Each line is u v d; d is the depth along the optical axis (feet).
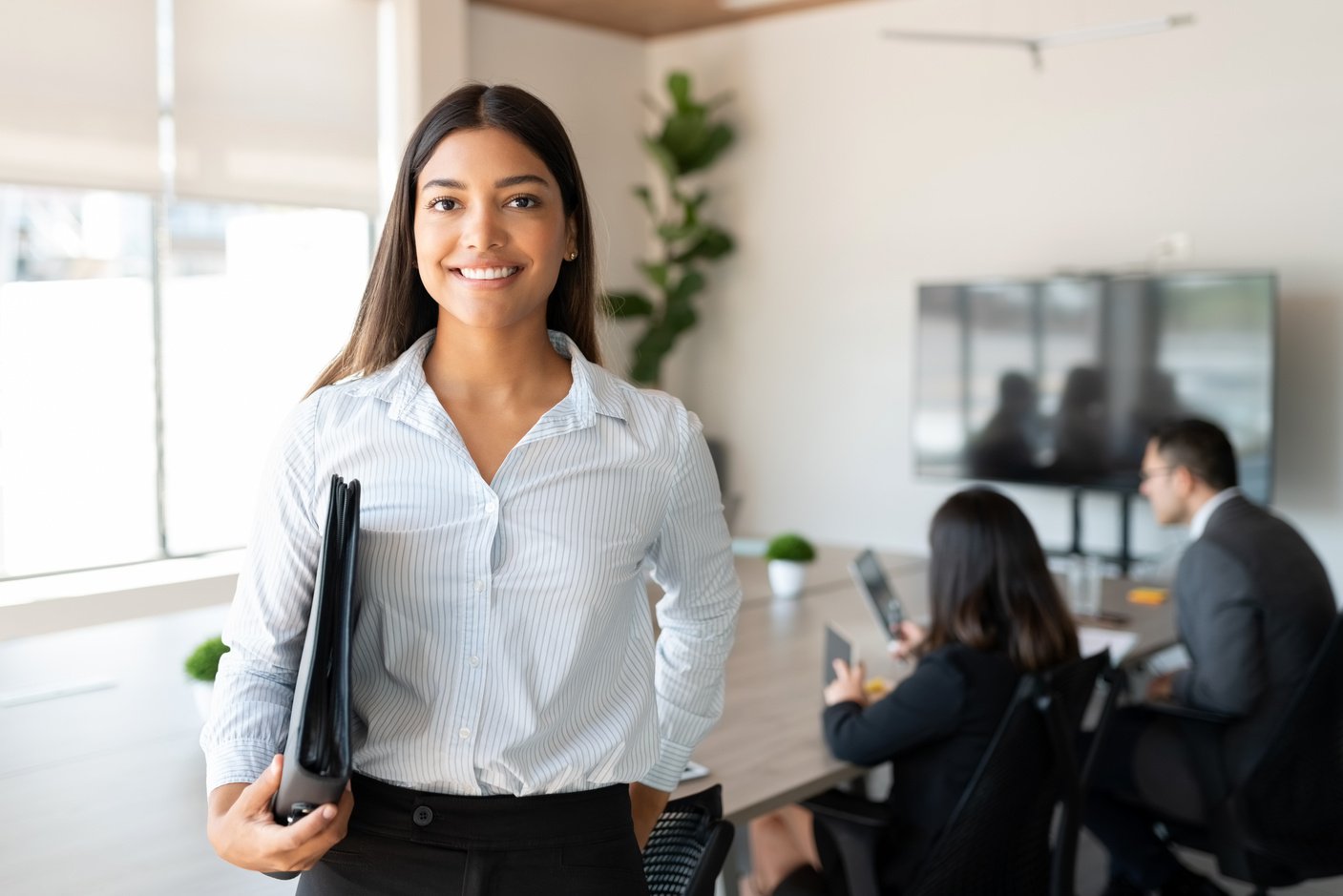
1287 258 15.90
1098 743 7.74
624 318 21.49
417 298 4.32
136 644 10.34
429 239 3.96
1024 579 7.46
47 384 22.71
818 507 20.97
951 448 18.22
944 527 7.63
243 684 3.80
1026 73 18.01
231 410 25.16
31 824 6.24
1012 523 7.51
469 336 4.08
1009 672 7.32
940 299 18.17
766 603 12.19
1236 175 16.22
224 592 16.34
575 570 3.98
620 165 22.54
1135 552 17.60
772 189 21.13
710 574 4.77
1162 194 16.88
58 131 15.30
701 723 4.97
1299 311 15.85
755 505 21.77
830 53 20.20
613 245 22.52
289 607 3.86
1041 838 7.09
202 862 5.78
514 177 3.91
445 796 3.91
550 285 4.07
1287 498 16.11
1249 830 8.52
